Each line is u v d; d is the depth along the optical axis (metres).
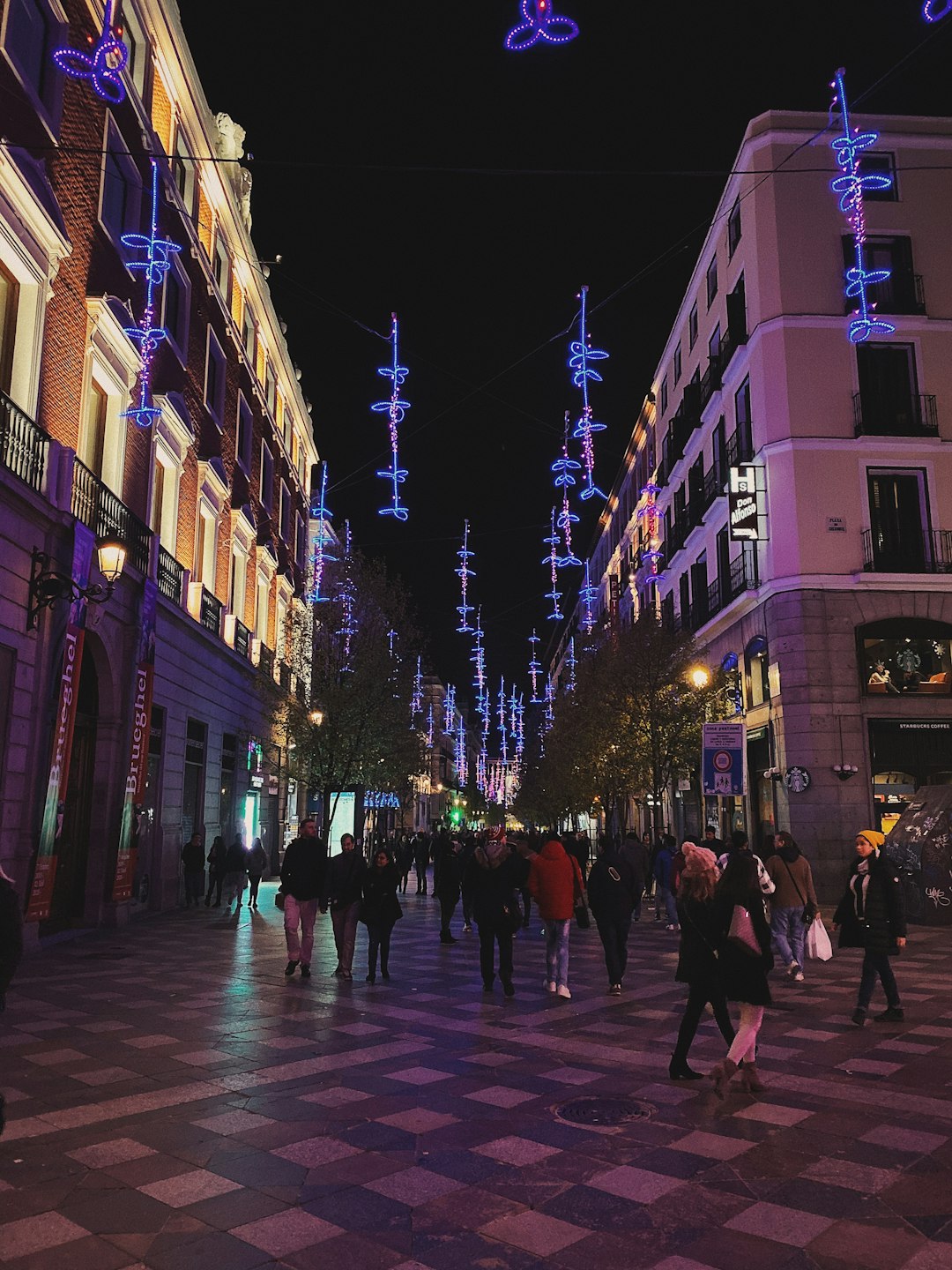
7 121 12.84
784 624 21.89
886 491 22.70
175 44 20.19
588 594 51.81
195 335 23.11
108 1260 3.75
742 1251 3.85
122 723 17.22
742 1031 6.01
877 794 21.09
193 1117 5.59
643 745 24.97
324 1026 8.22
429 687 89.50
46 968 11.56
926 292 23.38
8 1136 5.23
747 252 24.73
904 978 10.97
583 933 16.45
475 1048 7.40
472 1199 4.38
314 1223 4.11
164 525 21.19
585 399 16.66
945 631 21.67
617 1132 5.32
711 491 28.61
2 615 12.41
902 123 24.05
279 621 34.97
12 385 13.60
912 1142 5.14
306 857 11.19
